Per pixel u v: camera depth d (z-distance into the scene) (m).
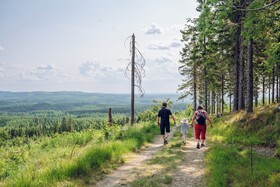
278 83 40.41
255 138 13.63
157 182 8.20
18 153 15.73
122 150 12.49
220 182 7.38
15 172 10.90
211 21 9.91
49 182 8.07
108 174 9.49
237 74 26.19
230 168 8.46
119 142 13.55
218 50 27.53
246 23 8.97
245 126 16.41
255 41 21.73
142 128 21.45
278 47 12.57
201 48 33.00
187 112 53.28
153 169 9.72
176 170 9.42
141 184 8.09
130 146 13.43
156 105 44.81
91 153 10.89
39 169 10.31
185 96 42.94
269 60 13.01
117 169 10.12
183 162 10.55
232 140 14.53
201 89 49.25
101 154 11.03
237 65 26.06
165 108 15.73
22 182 8.07
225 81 43.62
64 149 15.91
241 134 15.73
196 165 10.02
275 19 9.23
